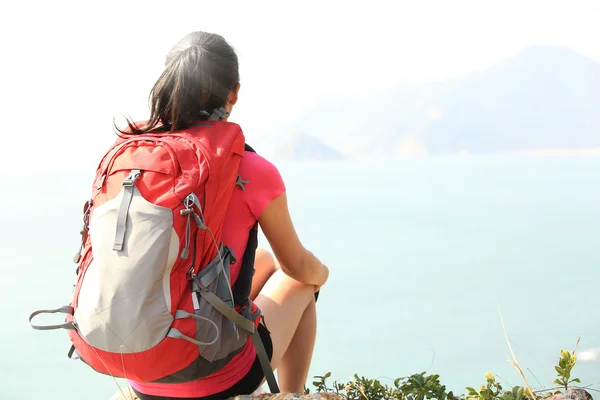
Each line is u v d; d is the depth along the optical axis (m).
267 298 2.07
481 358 16.95
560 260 38.47
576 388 1.79
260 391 2.13
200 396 1.73
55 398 12.06
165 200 1.57
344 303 27.02
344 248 44.50
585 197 88.00
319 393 1.78
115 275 1.53
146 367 1.56
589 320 22.27
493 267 36.22
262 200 1.78
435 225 57.94
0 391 12.58
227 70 1.81
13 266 34.00
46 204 80.25
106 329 1.53
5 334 18.31
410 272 34.84
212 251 1.62
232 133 1.71
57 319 20.06
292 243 1.92
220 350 1.63
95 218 1.60
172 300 1.55
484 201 81.44
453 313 24.36
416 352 18.20
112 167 1.66
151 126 1.79
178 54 1.79
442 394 1.84
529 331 20.61
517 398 1.75
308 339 2.15
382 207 73.81
